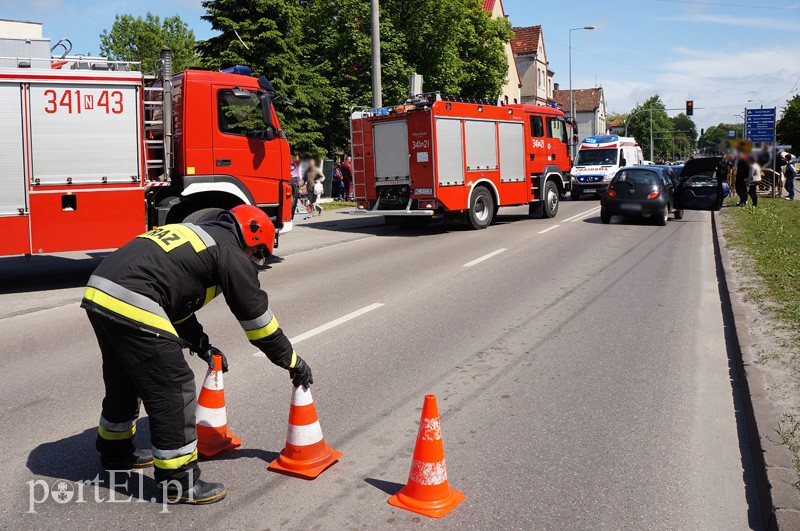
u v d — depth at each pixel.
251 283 3.68
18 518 3.53
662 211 17.31
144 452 4.15
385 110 16.30
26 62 9.81
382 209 16.84
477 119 16.78
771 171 26.81
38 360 6.45
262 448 4.37
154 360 3.53
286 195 11.84
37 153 9.70
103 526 3.45
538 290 9.41
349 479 3.95
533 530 3.40
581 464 4.13
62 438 4.58
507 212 21.95
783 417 4.48
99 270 3.58
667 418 4.84
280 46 24.45
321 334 7.21
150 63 45.00
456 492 3.76
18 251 9.70
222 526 3.45
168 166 10.60
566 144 20.47
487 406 5.09
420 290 9.51
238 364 6.20
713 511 3.60
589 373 5.84
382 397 5.28
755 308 7.64
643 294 9.12
